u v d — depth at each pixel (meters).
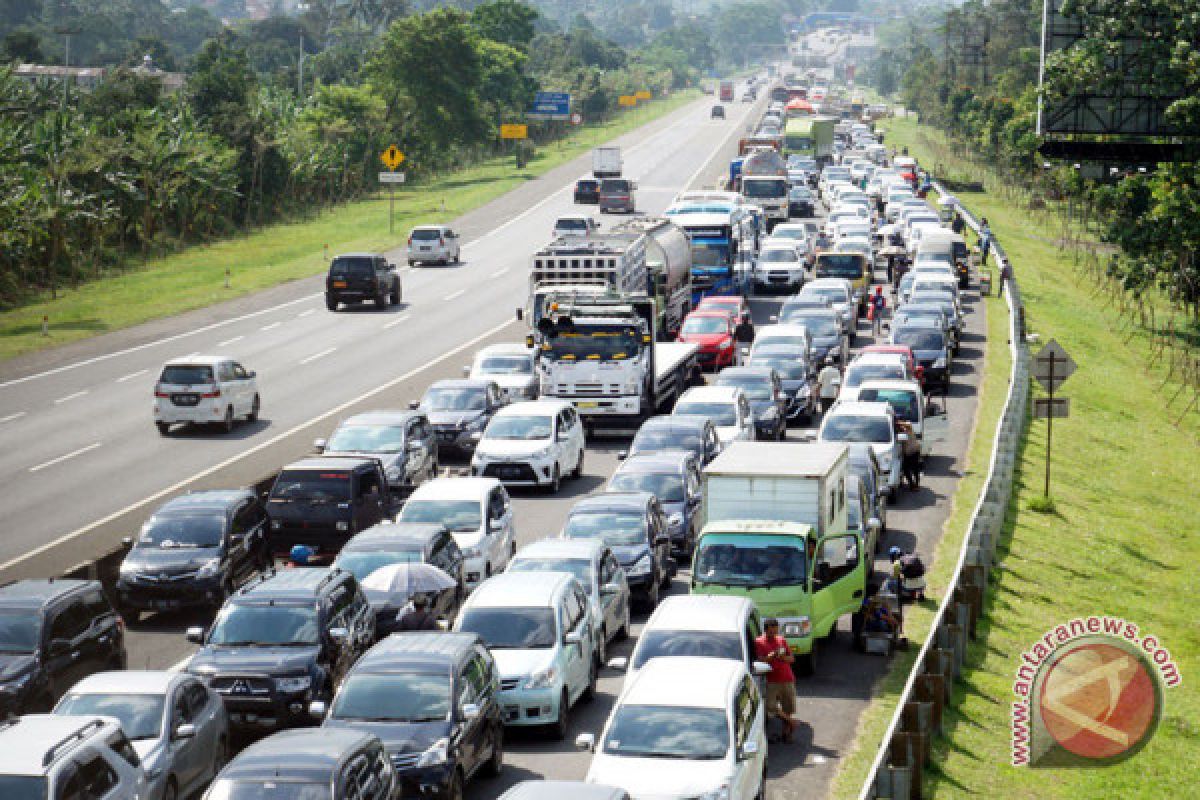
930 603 38.78
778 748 28.08
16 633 27.30
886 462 49.66
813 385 63.94
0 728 20.66
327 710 25.75
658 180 174.12
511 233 130.75
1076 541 51.81
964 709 32.56
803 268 100.31
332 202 160.62
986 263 117.25
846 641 35.97
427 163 193.38
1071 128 81.50
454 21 190.50
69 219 99.88
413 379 69.31
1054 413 54.38
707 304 77.62
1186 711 36.47
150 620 36.50
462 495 39.28
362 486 41.53
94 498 48.50
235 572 36.41
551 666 27.88
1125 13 76.62
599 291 61.75
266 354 76.19
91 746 20.41
